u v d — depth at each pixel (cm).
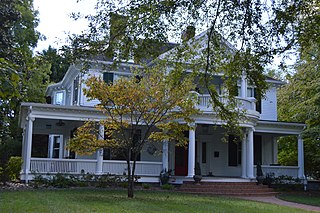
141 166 2216
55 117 2053
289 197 1989
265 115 2742
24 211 1075
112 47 997
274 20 967
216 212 1241
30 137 2008
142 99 1602
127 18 977
